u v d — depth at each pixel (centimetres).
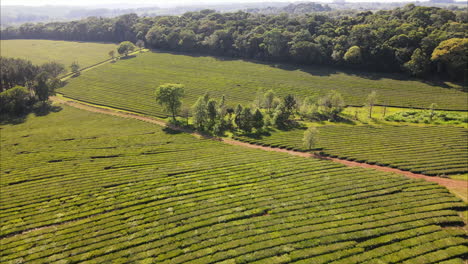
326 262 3472
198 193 4978
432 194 4709
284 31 15325
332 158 6494
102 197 4975
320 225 4059
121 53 17838
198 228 4141
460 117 7875
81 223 4334
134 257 3644
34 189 5322
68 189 5284
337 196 4759
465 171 5575
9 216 4581
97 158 6781
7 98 10538
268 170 5744
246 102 10588
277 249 3666
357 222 4100
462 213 4353
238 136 8025
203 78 13512
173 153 6956
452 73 10581
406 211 4294
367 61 12606
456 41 10175
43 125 9512
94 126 9244
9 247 3894
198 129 8725
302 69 13812
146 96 11875
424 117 8169
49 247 3866
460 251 3541
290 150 7106
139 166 6262
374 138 7150
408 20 13438
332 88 11194
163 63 16225
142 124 9331
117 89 12812
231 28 17362
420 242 3719
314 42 14288
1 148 7562
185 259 3575
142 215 4416
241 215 4341
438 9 13425
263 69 14288
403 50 11500
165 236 3997
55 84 11900
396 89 10525
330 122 8475
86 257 3672
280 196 4800
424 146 6556
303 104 8981
